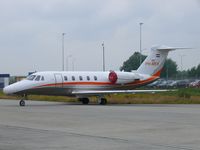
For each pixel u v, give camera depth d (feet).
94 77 150.00
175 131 62.95
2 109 114.52
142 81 157.07
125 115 92.22
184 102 155.94
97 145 49.93
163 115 92.07
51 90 141.18
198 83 378.32
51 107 124.88
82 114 95.45
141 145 49.83
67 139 54.90
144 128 66.90
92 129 65.87
